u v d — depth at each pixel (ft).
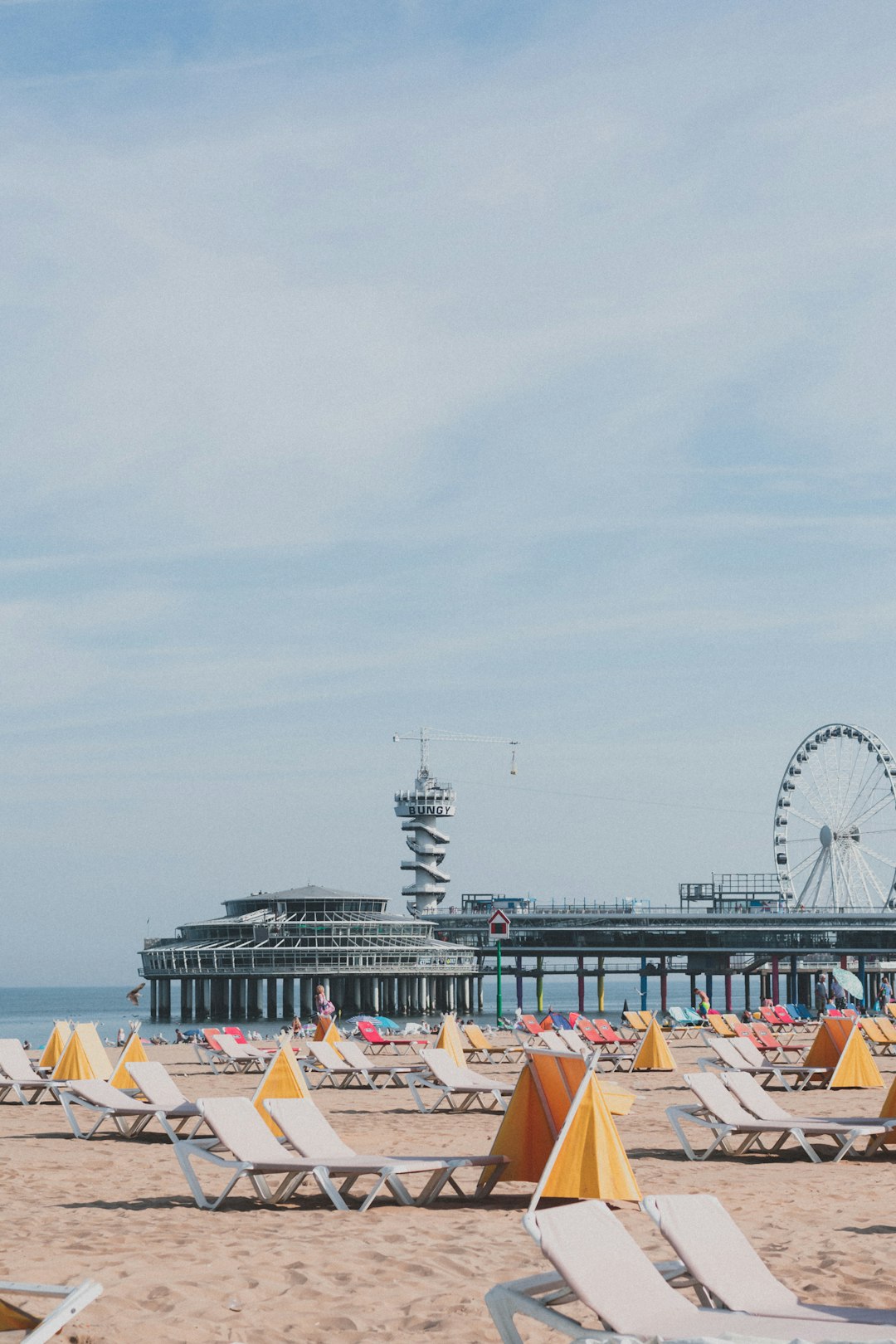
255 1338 23.08
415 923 445.37
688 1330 17.63
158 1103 54.95
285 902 439.22
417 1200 37.96
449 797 549.95
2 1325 17.34
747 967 475.72
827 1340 17.71
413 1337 23.13
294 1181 38.78
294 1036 164.55
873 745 398.42
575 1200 33.17
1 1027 447.42
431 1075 71.31
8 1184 42.88
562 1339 23.06
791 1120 50.06
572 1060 37.45
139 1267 28.55
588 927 466.70
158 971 439.22
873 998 466.70
